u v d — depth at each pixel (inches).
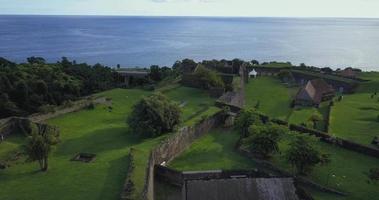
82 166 1963.6
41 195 1663.4
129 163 1966.0
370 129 2992.1
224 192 1414.9
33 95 3880.4
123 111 3048.7
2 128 2386.8
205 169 2169.0
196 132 2682.1
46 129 2388.0
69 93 4355.3
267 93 4468.5
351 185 1991.9
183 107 3164.4
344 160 2299.5
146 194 1627.7
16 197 1649.9
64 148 2222.0
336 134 2842.0
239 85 4030.5
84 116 2856.8
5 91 3789.4
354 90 4648.1
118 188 1712.6
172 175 2018.9
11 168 1956.2
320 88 4175.7
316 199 1855.3
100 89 4766.2
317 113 3457.2
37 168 1952.5
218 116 3009.4
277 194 1423.5
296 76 5241.1
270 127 2329.0
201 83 3860.7
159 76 5231.3
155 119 2417.6
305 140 2123.5
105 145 2276.1
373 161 2290.8
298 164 2085.4
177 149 2416.3
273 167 2178.9
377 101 3961.6
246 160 2317.9
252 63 6181.1
